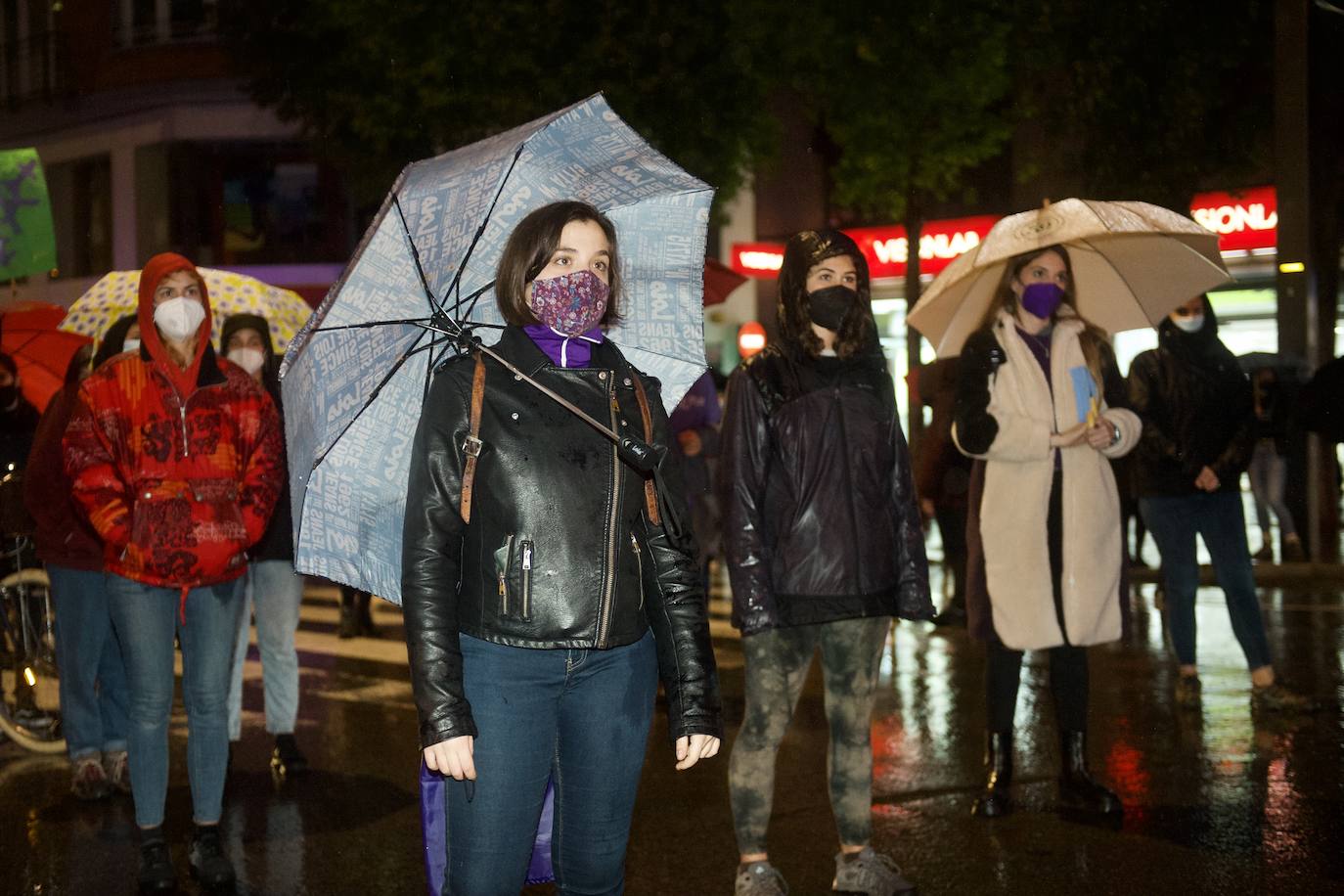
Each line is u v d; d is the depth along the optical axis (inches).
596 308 115.8
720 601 473.4
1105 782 226.5
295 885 187.9
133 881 190.5
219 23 676.7
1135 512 491.5
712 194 128.1
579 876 117.4
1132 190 639.1
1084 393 207.5
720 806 220.8
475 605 111.7
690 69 556.4
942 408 361.4
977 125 600.7
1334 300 534.9
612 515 113.0
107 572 184.7
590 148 122.1
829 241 172.4
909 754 247.9
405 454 121.7
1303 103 490.6
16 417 269.3
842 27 567.8
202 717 189.5
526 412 113.0
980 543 209.9
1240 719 267.6
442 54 536.1
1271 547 497.7
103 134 987.3
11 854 203.6
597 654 113.6
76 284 1015.6
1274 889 174.2
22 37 1021.8
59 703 267.7
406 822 217.5
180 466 183.9
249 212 973.8
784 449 169.6
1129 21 601.9
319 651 381.1
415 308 120.4
